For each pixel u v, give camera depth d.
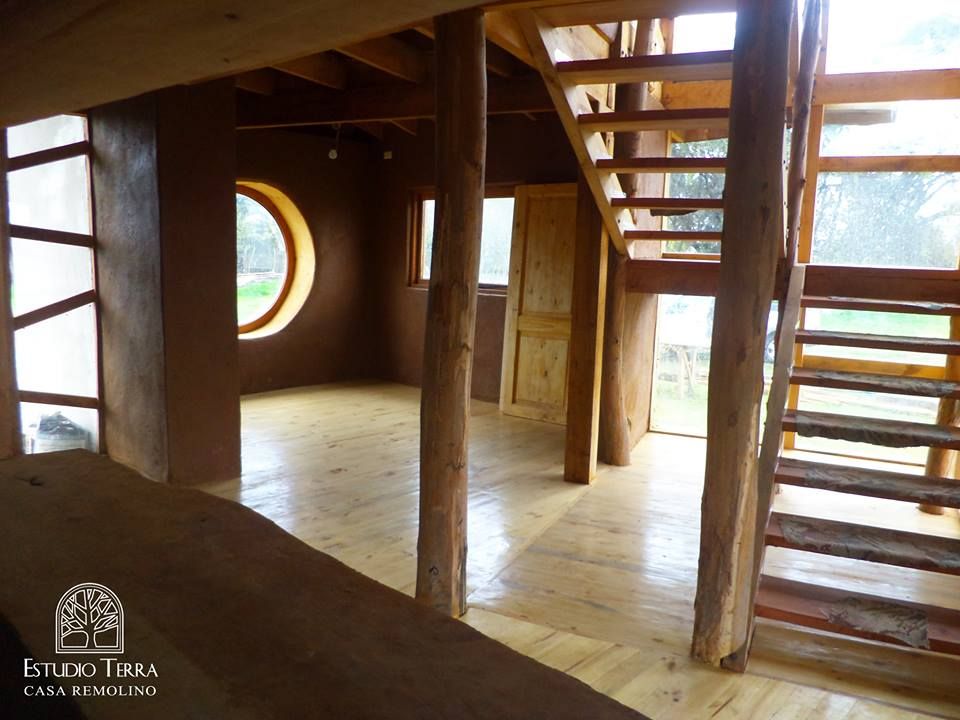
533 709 0.58
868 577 3.27
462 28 2.58
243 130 6.39
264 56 0.66
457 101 2.60
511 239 6.46
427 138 7.17
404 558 3.24
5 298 2.63
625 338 5.06
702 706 2.17
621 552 3.46
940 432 2.79
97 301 4.30
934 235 5.53
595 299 4.41
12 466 1.19
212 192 4.08
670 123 3.46
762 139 2.26
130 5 0.53
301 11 0.53
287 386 7.18
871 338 3.43
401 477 4.44
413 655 0.65
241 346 6.75
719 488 2.39
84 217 4.32
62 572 0.80
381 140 7.51
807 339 3.55
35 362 4.26
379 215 7.66
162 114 3.79
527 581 3.12
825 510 4.23
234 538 0.90
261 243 8.40
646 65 3.09
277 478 4.37
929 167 4.83
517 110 4.83
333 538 3.46
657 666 2.40
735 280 2.34
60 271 4.29
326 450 5.01
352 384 7.55
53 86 0.79
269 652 0.65
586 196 4.32
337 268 7.47
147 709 0.55
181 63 0.68
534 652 2.46
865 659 2.55
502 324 6.74
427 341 2.70
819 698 2.24
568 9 2.98
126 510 0.99
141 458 4.19
